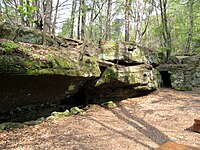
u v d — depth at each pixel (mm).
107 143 4559
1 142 4379
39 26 8281
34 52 5328
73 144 4438
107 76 8117
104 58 8594
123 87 9094
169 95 10344
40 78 5328
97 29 14062
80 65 6668
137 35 14352
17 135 4875
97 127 5770
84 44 7105
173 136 5121
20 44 5273
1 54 4434
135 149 4250
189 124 6180
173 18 20703
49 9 8602
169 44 13852
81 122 6215
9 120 5977
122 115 7176
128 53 9484
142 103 8953
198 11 17938
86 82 8055
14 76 4699
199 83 11883
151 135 5180
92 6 9781
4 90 4988
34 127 5562
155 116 7078
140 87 9578
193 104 8695
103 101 8906
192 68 12133
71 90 7152
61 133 5148
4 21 6863
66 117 6754
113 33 17953
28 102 6137
